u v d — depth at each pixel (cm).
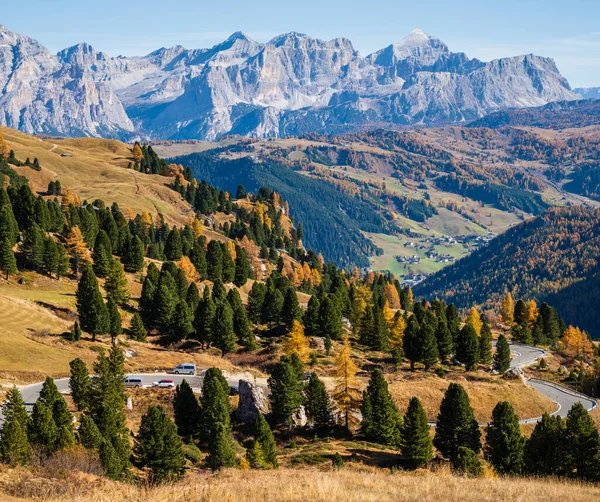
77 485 3522
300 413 8575
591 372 13600
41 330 10431
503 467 6425
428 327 12412
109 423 5972
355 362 12788
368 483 3697
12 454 4362
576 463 6075
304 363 11681
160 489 3322
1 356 8950
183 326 12331
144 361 10556
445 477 4241
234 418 8488
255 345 12712
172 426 5928
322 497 3066
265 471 5128
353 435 8375
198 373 10169
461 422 7319
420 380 11000
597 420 10231
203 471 6166
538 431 6406
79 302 11006
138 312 13238
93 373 9225
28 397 7675
